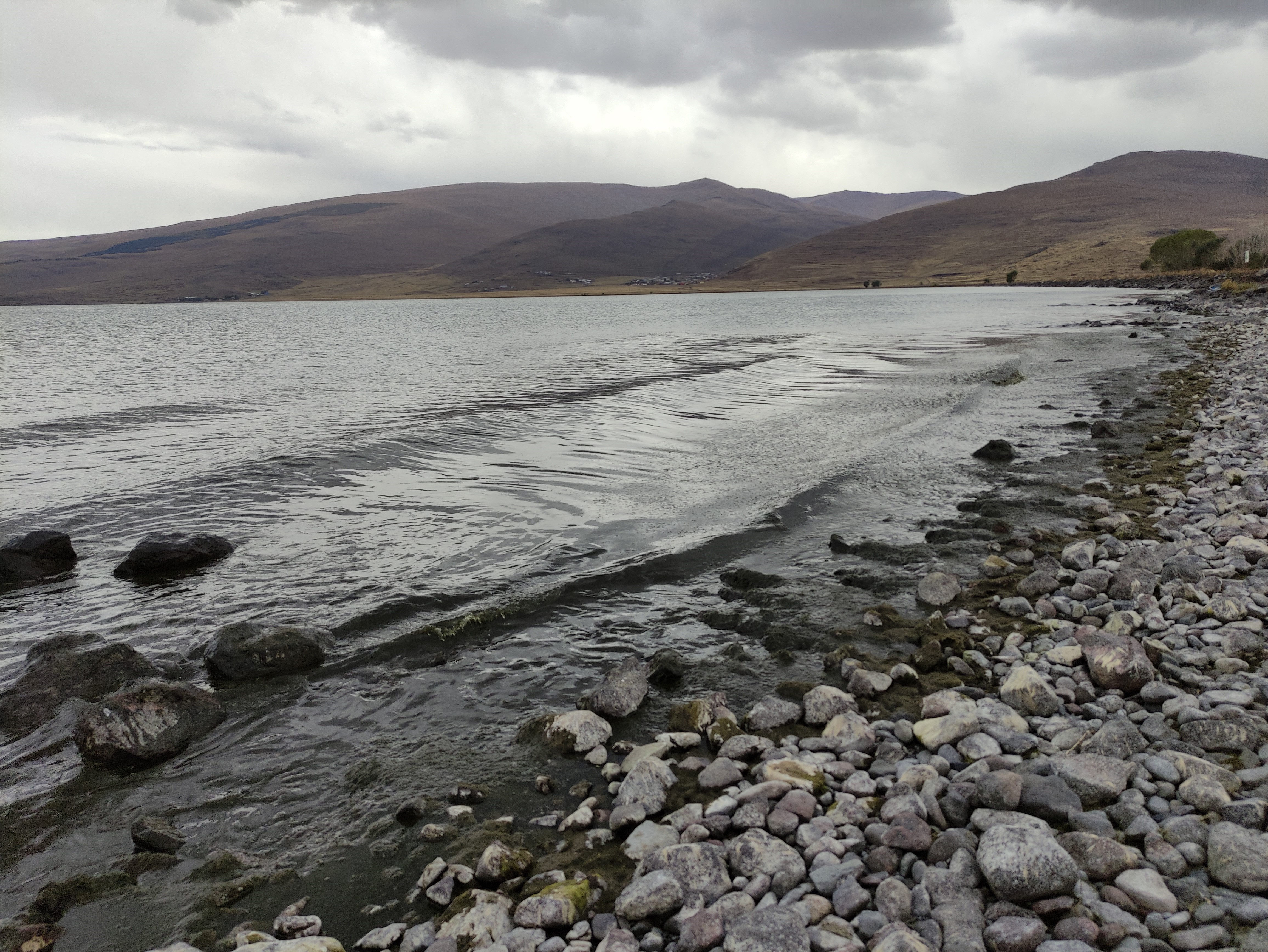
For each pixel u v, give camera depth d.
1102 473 14.43
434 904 4.59
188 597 9.55
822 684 7.11
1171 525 10.67
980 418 21.16
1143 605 8.07
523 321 99.25
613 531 11.86
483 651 8.15
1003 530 11.28
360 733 6.63
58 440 19.84
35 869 5.05
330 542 11.54
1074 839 4.40
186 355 51.34
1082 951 3.59
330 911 4.58
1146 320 56.94
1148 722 5.82
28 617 9.09
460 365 39.44
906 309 96.12
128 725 6.32
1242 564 8.88
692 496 13.74
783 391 27.53
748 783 5.53
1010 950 3.71
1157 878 4.10
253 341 67.69
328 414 23.53
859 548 10.84
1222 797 4.72
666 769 5.62
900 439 18.42
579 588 9.70
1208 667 6.76
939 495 13.56
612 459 16.73
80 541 11.86
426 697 7.22
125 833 5.41
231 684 7.45
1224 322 49.75
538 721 6.59
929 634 8.07
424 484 14.80
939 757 5.61
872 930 3.94
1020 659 7.29
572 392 28.00
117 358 49.66
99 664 7.45
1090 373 30.02
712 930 3.97
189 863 5.07
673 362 39.28
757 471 15.48
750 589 9.62
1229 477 12.72
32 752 6.38
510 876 4.71
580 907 4.35
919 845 4.57
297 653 7.82
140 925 4.51
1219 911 3.86
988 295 135.12
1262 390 22.28
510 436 19.25
